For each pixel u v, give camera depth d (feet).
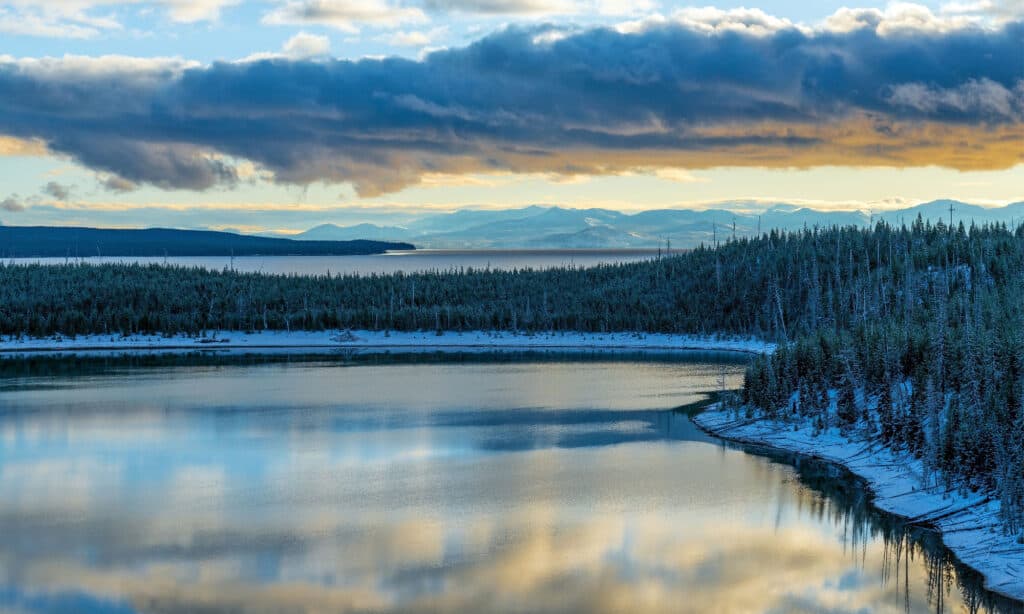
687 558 241.96
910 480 308.81
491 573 230.48
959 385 345.51
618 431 438.81
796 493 307.99
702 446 395.96
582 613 205.36
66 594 215.92
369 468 353.72
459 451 388.98
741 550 248.11
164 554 245.45
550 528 269.03
